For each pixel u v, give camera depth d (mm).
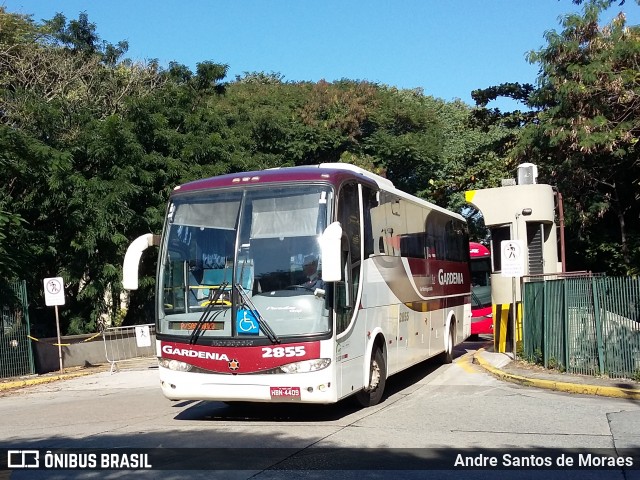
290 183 9656
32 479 7141
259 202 9672
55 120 23000
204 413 11086
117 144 22781
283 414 10664
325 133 38125
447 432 8945
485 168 28203
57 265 23156
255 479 6852
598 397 11312
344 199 10000
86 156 23078
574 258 24750
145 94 26938
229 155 26141
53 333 23766
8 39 27828
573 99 19828
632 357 12133
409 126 41000
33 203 21562
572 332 13172
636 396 11039
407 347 13016
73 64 28828
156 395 13805
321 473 7020
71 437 9430
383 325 11547
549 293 13898
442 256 16312
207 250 9680
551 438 8461
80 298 22641
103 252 22734
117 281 22766
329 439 8633
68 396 14641
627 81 19203
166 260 9945
